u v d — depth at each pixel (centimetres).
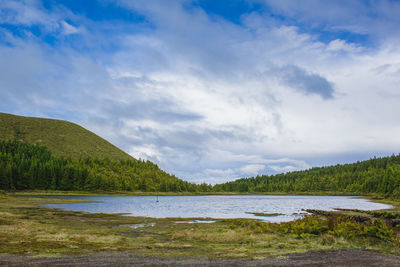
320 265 1681
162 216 5578
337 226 2922
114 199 12388
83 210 6431
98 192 16262
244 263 1747
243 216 5797
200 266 1662
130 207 8038
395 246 2289
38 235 2609
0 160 14350
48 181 14525
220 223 4353
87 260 1767
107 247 2252
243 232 3112
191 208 8100
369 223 2997
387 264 1706
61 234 2727
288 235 2909
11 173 12962
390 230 2659
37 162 15550
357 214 5597
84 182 16025
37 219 4188
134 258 1872
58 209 6362
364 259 1841
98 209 6962
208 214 6222
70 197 12412
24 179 13538
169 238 2850
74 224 3903
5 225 3155
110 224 4103
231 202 12075
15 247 2070
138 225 4053
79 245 2273
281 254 2027
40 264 1620
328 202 11950
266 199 15738
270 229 3284
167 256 1959
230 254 2034
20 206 6353
